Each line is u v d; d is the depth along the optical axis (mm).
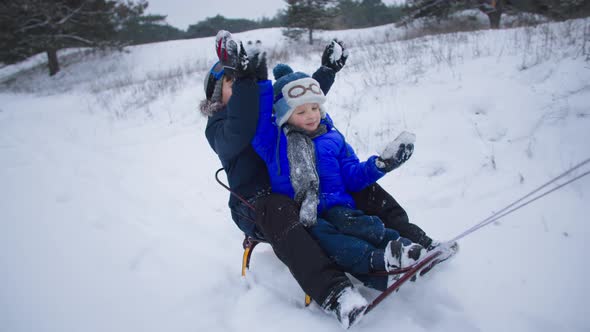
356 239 2061
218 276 2600
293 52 12883
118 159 5859
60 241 3197
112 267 2779
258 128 2191
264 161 2445
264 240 2381
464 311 2066
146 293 2453
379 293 2270
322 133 2361
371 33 22188
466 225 2938
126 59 21734
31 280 2625
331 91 6531
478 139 4035
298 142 2178
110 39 22094
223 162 2453
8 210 3910
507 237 2691
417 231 2291
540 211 2916
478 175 3596
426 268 2197
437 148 4160
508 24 13719
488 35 7781
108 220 3627
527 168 3484
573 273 2271
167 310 2275
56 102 13719
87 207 3967
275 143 2279
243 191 2410
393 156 2127
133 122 8414
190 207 3988
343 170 2400
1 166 5629
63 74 20812
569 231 2646
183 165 5355
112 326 2154
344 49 2771
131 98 10484
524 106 4168
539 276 2281
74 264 2824
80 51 24031
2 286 2559
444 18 18031
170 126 7547
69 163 5695
